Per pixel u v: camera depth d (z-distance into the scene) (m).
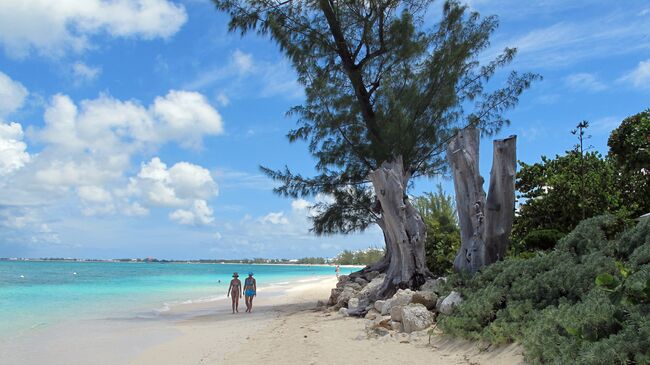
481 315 8.90
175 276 67.62
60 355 10.97
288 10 21.02
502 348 7.67
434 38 21.05
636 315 5.78
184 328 15.45
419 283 15.50
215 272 92.56
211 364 9.55
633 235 8.51
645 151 16.16
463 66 20.95
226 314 20.02
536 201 16.95
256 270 120.31
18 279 47.03
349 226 21.77
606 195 15.45
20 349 11.73
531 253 13.11
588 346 5.69
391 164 17.61
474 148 13.70
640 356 5.08
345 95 21.28
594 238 9.46
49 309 21.22
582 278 8.11
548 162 18.28
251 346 11.34
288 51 20.52
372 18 21.22
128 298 28.48
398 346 9.44
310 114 21.58
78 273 66.94
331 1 21.06
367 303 15.77
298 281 56.66
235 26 20.75
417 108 20.23
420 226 16.23
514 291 8.95
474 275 11.55
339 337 11.21
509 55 21.41
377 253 70.50
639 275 6.32
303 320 15.43
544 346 6.38
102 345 12.25
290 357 9.49
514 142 12.22
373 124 21.22
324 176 21.95
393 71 21.23
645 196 16.41
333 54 21.45
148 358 10.55
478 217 12.80
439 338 9.36
